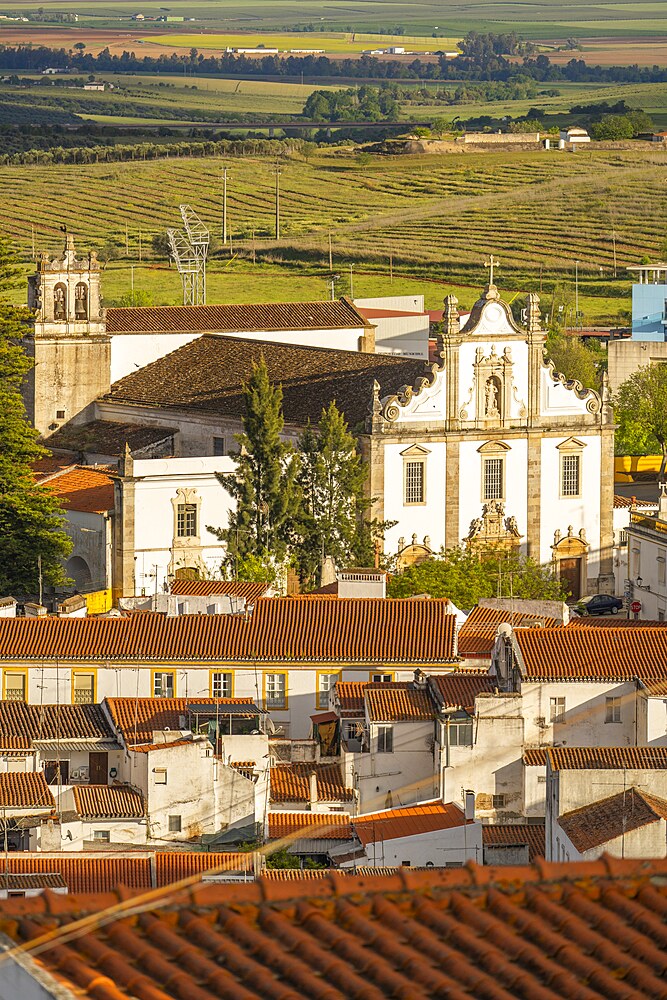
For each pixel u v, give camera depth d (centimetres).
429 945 6088
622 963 6059
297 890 6288
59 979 5741
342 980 5903
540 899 6338
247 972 5909
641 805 16875
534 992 5925
